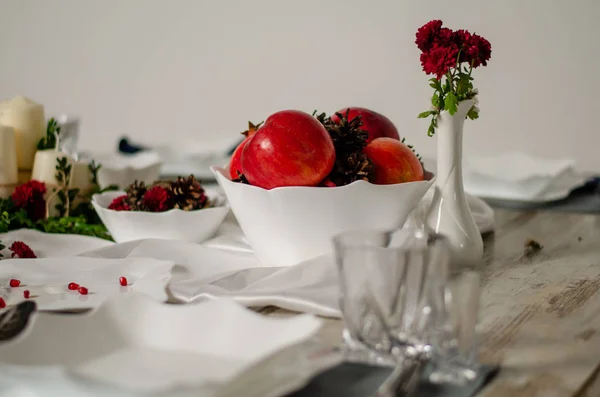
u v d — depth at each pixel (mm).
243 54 3199
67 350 630
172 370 609
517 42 2770
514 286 889
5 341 632
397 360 621
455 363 612
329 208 889
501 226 1232
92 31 3404
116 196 1151
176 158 1892
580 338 712
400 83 2979
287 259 936
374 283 624
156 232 1047
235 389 557
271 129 885
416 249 619
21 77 3547
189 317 662
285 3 3098
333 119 1043
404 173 929
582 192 1562
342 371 607
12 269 899
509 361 656
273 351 558
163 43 3309
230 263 973
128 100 3404
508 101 2816
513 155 1703
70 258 919
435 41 967
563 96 2740
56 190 1184
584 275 931
